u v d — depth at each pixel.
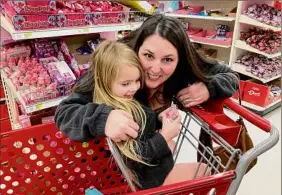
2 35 2.36
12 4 1.80
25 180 1.28
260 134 2.95
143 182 1.04
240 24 3.55
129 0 2.48
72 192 1.41
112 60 1.04
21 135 1.20
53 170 1.32
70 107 1.07
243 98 3.52
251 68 3.52
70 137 1.01
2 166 1.21
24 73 2.07
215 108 1.26
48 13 1.91
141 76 1.13
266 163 2.57
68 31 2.03
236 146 1.23
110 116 0.94
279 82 3.82
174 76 1.32
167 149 1.02
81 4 2.15
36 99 1.91
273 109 3.65
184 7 4.29
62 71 2.08
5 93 2.57
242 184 2.31
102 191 1.44
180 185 0.89
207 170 1.31
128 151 0.96
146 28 1.12
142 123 1.06
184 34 1.14
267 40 3.39
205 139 1.36
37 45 2.29
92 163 1.38
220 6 4.09
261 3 3.70
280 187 2.29
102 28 2.21
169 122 1.09
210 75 1.33
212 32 4.12
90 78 1.14
